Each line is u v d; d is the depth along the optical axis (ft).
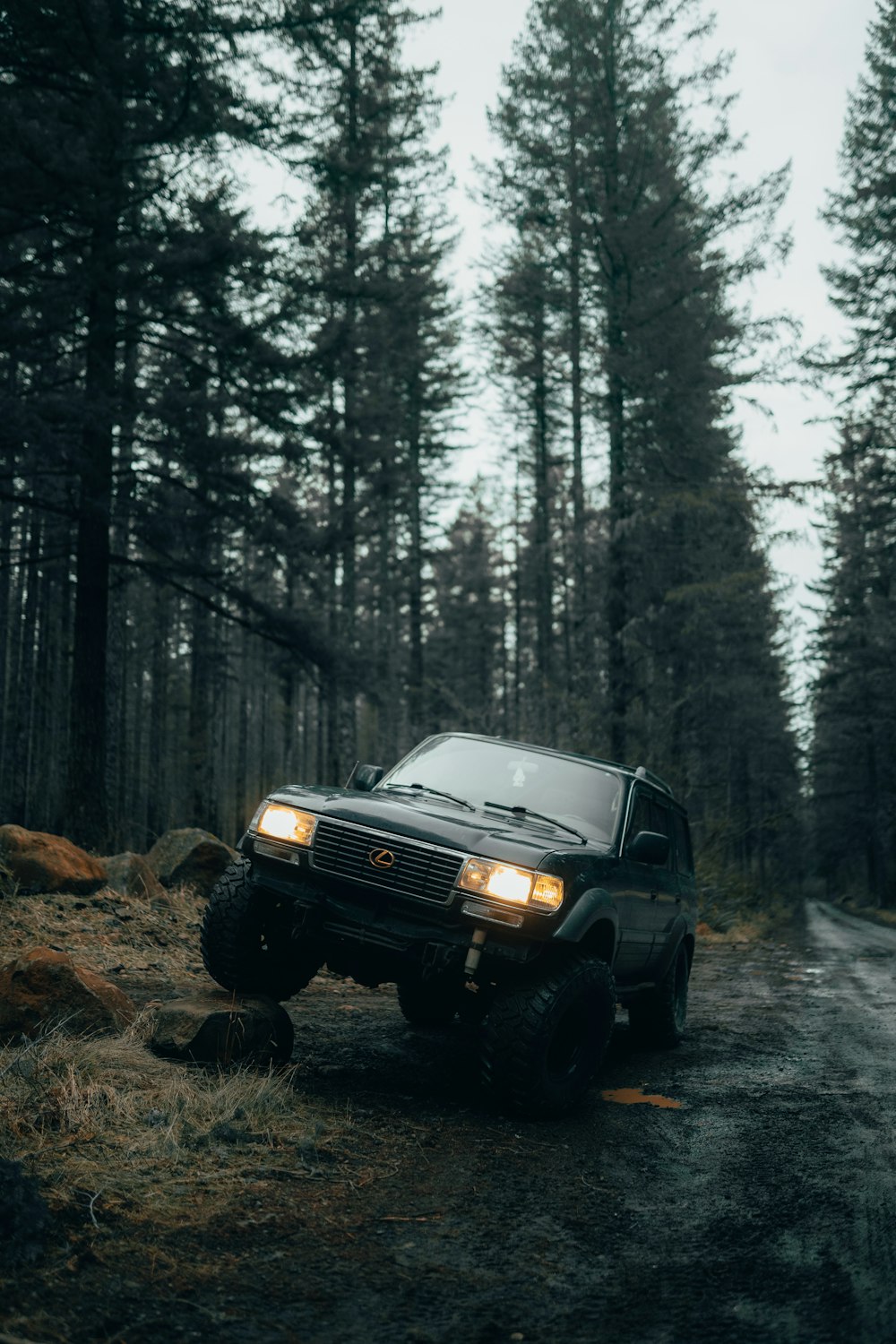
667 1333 10.12
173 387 53.78
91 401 48.44
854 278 104.99
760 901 87.61
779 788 154.20
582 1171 15.01
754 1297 11.06
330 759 88.74
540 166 80.89
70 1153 13.39
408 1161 14.73
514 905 17.17
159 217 51.44
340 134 54.95
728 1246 12.50
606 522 79.10
